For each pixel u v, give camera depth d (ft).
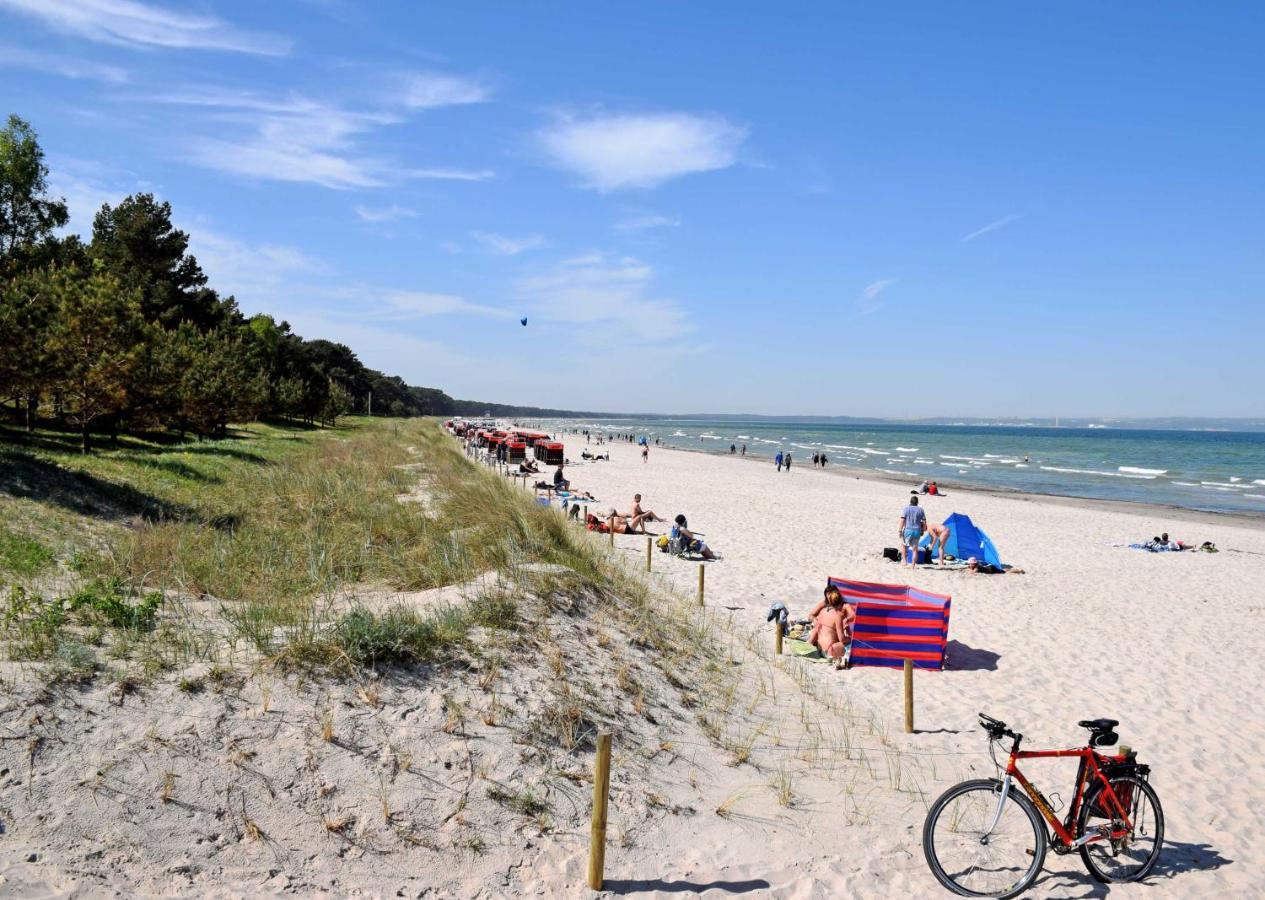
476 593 29.94
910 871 19.26
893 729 29.09
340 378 437.17
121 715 18.31
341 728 19.71
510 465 140.36
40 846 14.94
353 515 50.78
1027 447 411.34
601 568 42.16
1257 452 367.45
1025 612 49.37
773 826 20.83
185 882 15.25
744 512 96.07
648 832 19.61
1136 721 31.35
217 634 23.24
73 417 108.47
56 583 28.55
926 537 64.64
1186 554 78.02
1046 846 18.43
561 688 24.50
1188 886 19.43
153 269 187.11
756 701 29.71
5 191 115.65
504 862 17.63
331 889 15.93
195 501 54.29
